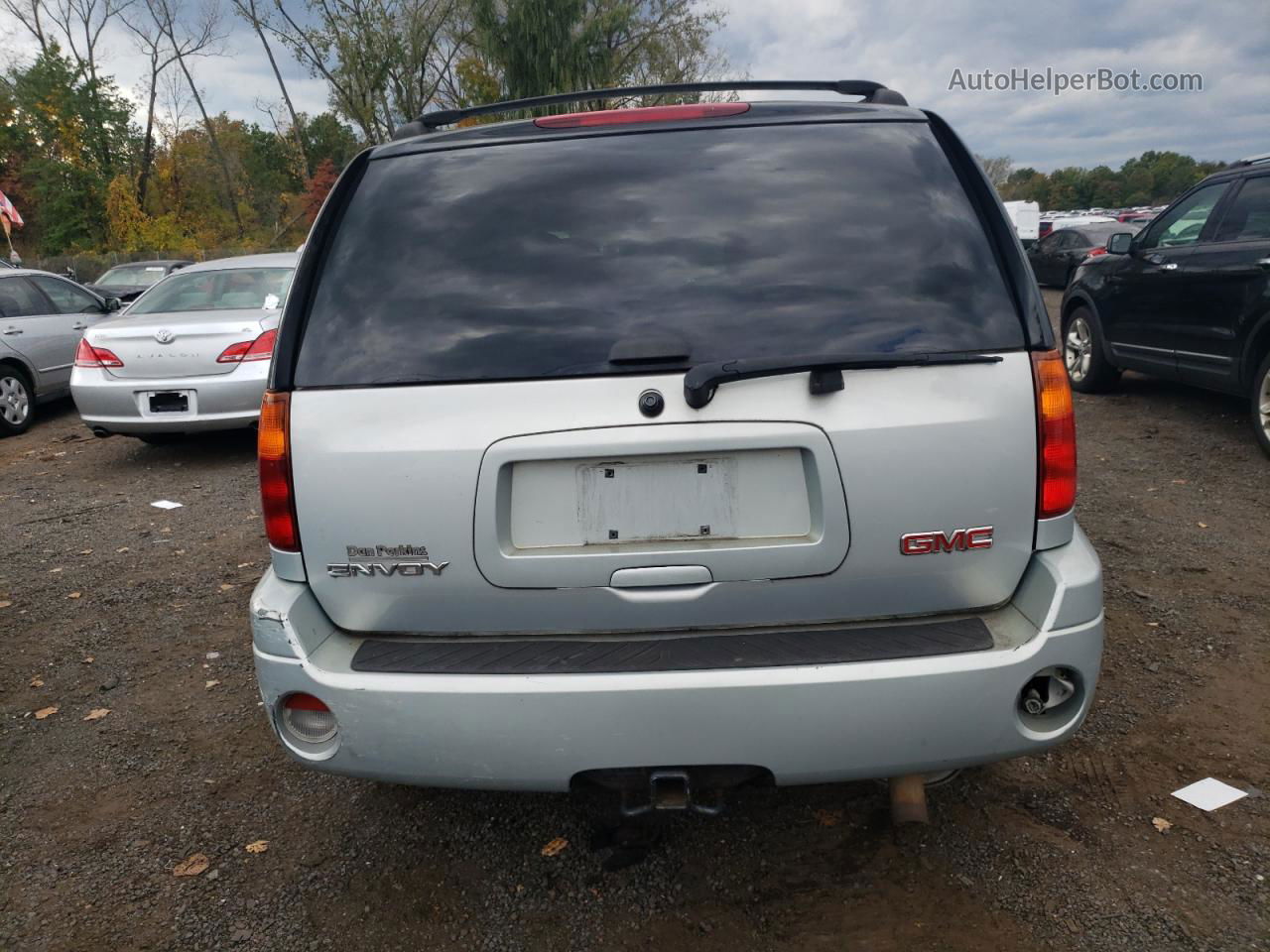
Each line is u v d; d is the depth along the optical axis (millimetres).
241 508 6430
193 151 45188
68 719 3615
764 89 2938
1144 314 7371
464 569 2176
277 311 7672
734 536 2152
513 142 2463
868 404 2100
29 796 3109
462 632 2250
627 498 2148
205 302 7918
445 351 2182
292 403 2223
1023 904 2418
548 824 2869
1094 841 2633
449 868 2686
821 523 2123
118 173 40812
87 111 40344
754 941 2348
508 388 2133
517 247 2279
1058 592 2123
